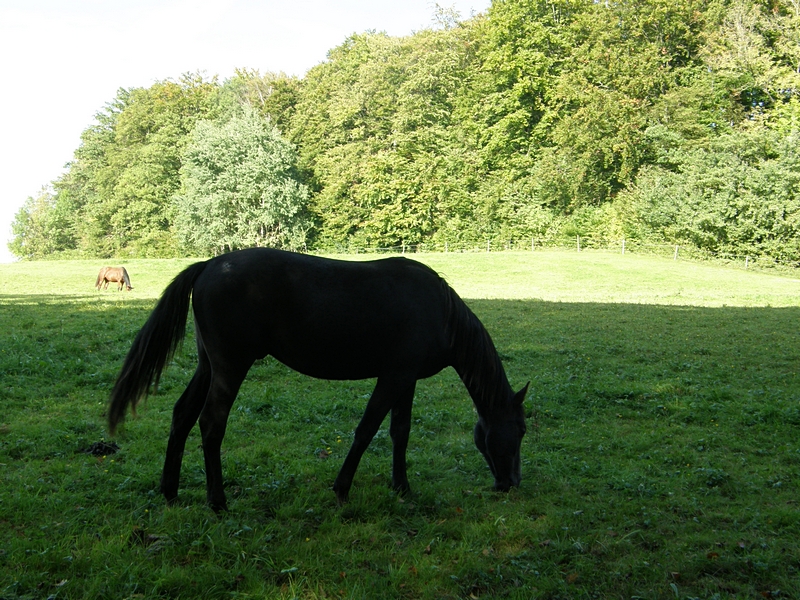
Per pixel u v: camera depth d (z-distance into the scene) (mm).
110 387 9133
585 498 5691
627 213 45031
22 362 9836
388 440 7191
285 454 6547
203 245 52375
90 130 66312
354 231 55719
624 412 8828
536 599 3945
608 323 17641
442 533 4797
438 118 53375
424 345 5297
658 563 4449
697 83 45188
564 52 51250
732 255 39219
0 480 5465
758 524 5098
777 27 44219
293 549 4363
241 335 5008
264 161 51156
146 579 3900
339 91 54969
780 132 41156
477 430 5988
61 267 34469
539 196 50094
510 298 24172
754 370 11828
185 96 61719
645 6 47031
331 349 5180
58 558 4070
